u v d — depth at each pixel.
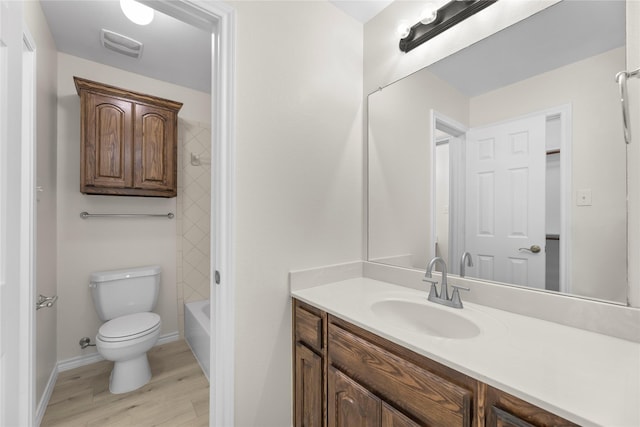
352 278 1.63
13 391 0.66
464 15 1.27
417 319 1.19
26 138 1.32
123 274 2.12
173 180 2.34
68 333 2.06
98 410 1.63
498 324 0.97
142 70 2.31
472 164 1.25
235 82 1.18
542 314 1.01
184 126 2.60
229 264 1.17
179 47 2.00
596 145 0.94
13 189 0.66
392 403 0.88
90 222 2.15
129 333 1.77
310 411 1.23
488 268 1.20
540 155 1.06
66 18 1.70
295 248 1.39
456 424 0.71
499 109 1.17
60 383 1.87
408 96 1.50
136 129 2.17
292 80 1.39
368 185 1.70
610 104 0.92
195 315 2.31
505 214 1.15
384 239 1.60
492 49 1.20
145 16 1.54
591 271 0.94
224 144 1.17
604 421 0.51
